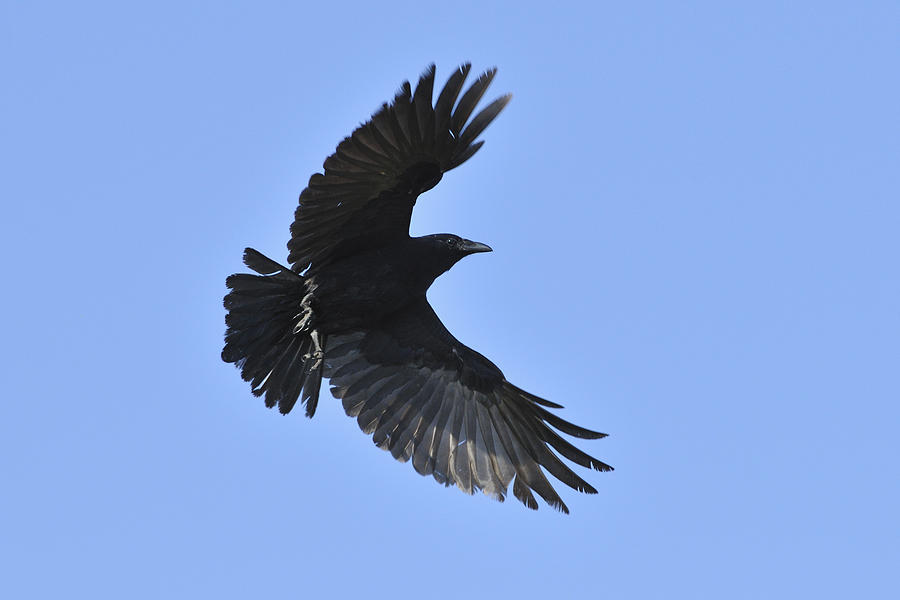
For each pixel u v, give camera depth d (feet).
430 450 50.49
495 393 51.13
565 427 49.85
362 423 50.06
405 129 42.06
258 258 44.21
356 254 46.42
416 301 49.19
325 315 46.24
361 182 43.62
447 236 47.57
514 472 50.57
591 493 49.52
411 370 51.21
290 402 46.52
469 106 42.68
